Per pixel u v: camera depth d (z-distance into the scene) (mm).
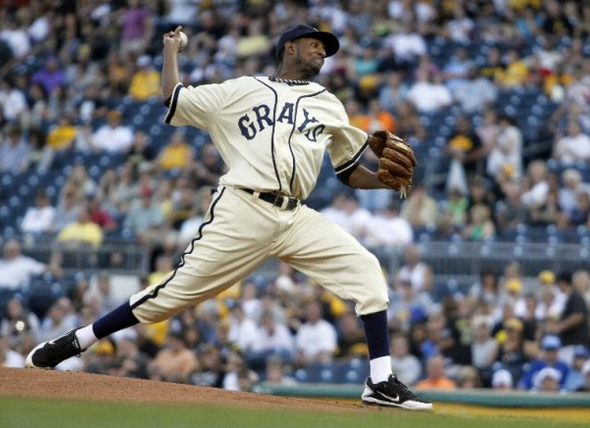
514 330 40406
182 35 22688
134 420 16922
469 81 60812
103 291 46906
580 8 70500
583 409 34438
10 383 21125
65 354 23188
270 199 21828
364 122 57188
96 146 62812
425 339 41062
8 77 71688
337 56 62531
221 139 22203
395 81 60469
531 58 64062
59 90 68938
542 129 56875
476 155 53844
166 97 22125
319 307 42562
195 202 52719
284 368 41719
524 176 53531
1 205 61812
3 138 67250
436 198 53062
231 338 42500
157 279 46344
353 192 52750
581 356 39469
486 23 67375
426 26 65812
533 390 38500
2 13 78438
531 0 69688
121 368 40000
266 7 69375
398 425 17953
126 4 75125
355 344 42594
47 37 75250
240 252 21969
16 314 45406
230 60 66938
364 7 67438
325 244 22281
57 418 16859
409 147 23016
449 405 35094
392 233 48531
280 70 22688
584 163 55219
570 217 50062
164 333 42562
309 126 22047
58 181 61469
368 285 22188
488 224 49250
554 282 44406
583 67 63594
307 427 17031
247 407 19375
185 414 17641
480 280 45906
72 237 52750
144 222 53125
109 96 67562
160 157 58594
